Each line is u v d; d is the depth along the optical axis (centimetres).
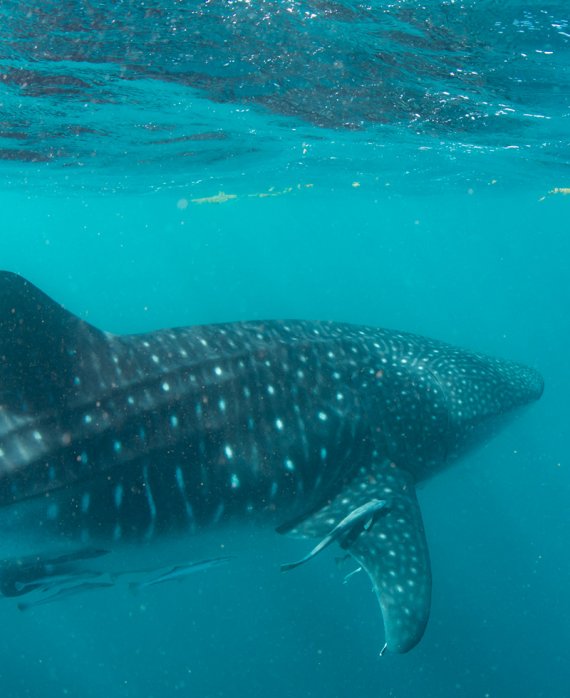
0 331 434
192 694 1437
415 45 856
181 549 504
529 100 1129
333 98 1170
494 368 775
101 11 757
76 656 1691
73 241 10031
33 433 434
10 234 7562
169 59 932
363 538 521
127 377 479
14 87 1080
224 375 521
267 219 5856
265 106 1237
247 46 881
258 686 1442
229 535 523
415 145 1659
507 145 1617
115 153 1741
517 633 1569
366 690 1388
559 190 2969
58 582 466
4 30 813
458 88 1066
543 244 9031
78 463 443
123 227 6594
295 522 555
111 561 479
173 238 9350
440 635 1558
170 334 525
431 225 5962
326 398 572
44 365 448
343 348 620
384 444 601
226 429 506
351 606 1644
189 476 484
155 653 1592
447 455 678
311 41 861
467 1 696
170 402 487
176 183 2486
